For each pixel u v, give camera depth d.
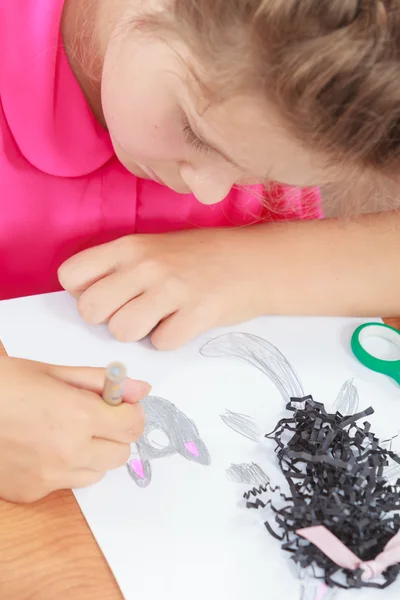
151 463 0.47
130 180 0.62
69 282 0.53
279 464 0.48
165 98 0.47
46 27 0.55
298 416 0.49
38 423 0.45
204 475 0.47
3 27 0.55
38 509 0.44
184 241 0.57
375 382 0.53
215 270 0.56
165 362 0.52
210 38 0.42
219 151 0.46
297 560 0.44
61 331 0.52
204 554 0.44
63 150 0.58
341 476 0.46
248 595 0.43
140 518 0.45
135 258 0.55
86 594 0.42
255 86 0.42
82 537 0.44
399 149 0.42
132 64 0.48
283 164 0.45
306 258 0.58
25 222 0.61
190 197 0.64
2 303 0.52
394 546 0.44
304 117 0.41
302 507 0.45
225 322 0.54
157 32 0.45
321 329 0.55
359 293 0.57
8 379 0.46
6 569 0.42
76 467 0.45
